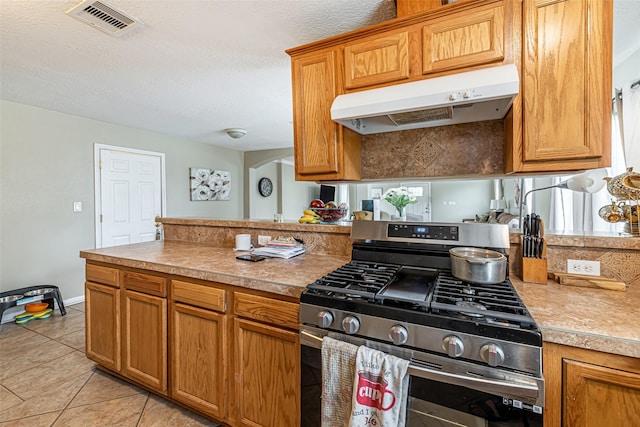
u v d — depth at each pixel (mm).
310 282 1297
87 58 2205
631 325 879
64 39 1938
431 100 1371
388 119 1706
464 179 1864
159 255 1928
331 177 1857
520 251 1382
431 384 952
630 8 1609
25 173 3236
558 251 1380
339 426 1037
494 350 854
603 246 1301
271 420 1344
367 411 963
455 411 925
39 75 2494
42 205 3367
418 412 967
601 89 1275
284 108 3408
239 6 1650
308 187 8719
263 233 2168
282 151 5977
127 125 4141
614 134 2213
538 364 829
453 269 1279
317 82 1812
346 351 1034
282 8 1673
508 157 1549
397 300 1047
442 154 1829
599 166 1294
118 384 1973
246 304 1397
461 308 964
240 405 1434
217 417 1510
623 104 1965
